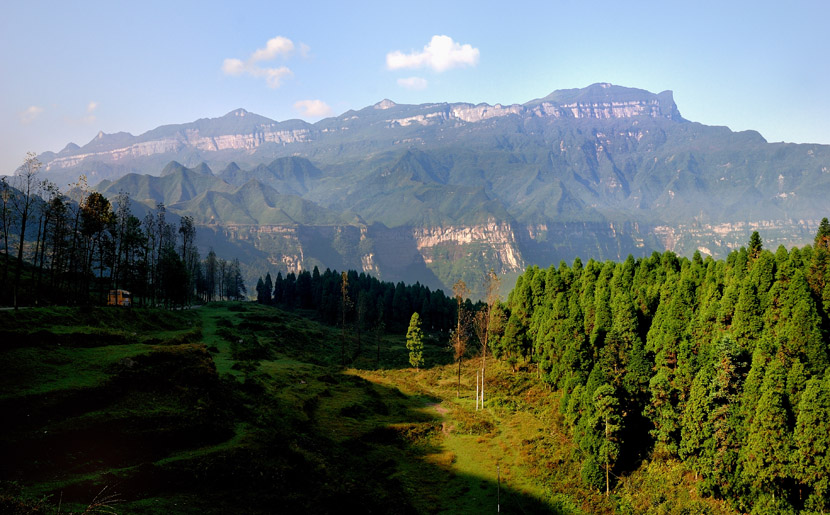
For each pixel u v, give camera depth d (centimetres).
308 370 9594
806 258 6494
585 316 8594
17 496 3188
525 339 10425
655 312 8131
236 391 6531
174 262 12025
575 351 7900
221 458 4450
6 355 4825
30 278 10100
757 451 4650
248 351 9912
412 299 19225
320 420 6925
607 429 5656
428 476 5916
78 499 3416
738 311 5959
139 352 5562
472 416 8019
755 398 4906
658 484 5541
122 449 4131
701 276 8162
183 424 4697
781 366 4916
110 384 4781
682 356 5897
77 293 10419
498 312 11181
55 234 8606
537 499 5394
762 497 4688
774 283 5959
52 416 4100
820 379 4938
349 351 13462
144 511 3500
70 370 4888
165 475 4000
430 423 7638
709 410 5256
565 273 10869
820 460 4322
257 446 4947
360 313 14800
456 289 10094
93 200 9088
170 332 9088
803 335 5275
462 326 10188
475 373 10981
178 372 5547
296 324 15350
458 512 5081
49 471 3616
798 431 4509
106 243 9681
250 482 4347
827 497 4334
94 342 5962
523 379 9888
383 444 6731
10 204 7969
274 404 6662
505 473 6000
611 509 5250
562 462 6188
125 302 10138
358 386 9194
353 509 4588
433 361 12662
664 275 8825
